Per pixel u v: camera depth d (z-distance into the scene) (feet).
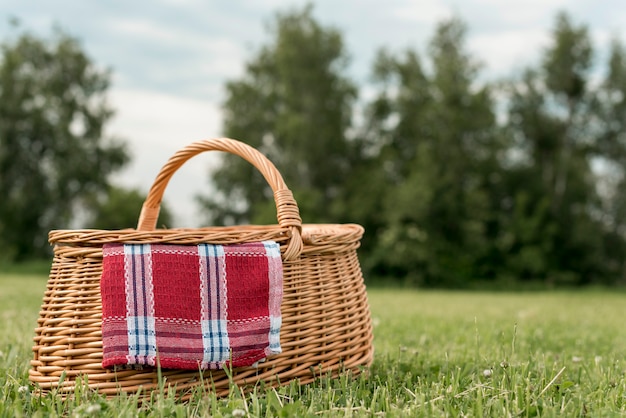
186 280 6.61
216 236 6.84
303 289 7.29
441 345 11.96
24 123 91.40
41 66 95.86
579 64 86.58
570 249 82.99
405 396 6.79
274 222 81.66
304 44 86.63
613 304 33.99
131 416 5.81
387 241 76.79
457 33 88.79
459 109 82.64
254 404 6.11
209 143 7.97
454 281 77.51
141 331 6.47
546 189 85.97
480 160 84.79
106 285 6.51
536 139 89.04
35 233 91.81
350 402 6.17
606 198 86.94
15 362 8.60
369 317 8.34
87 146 95.20
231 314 6.68
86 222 91.30
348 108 89.86
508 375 7.52
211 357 6.57
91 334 6.63
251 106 94.79
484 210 81.51
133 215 81.71
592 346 12.32
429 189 77.36
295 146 86.28
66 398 6.36
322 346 7.39
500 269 80.64
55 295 6.81
